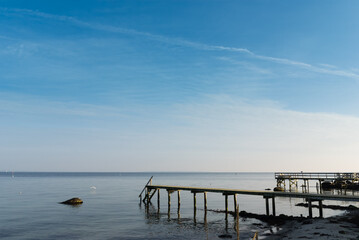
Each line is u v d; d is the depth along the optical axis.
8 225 37.06
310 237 25.11
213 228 34.81
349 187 69.44
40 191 89.88
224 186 115.56
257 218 39.00
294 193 34.91
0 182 152.12
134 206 55.16
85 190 95.62
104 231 33.91
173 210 50.25
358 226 28.69
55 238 30.70
